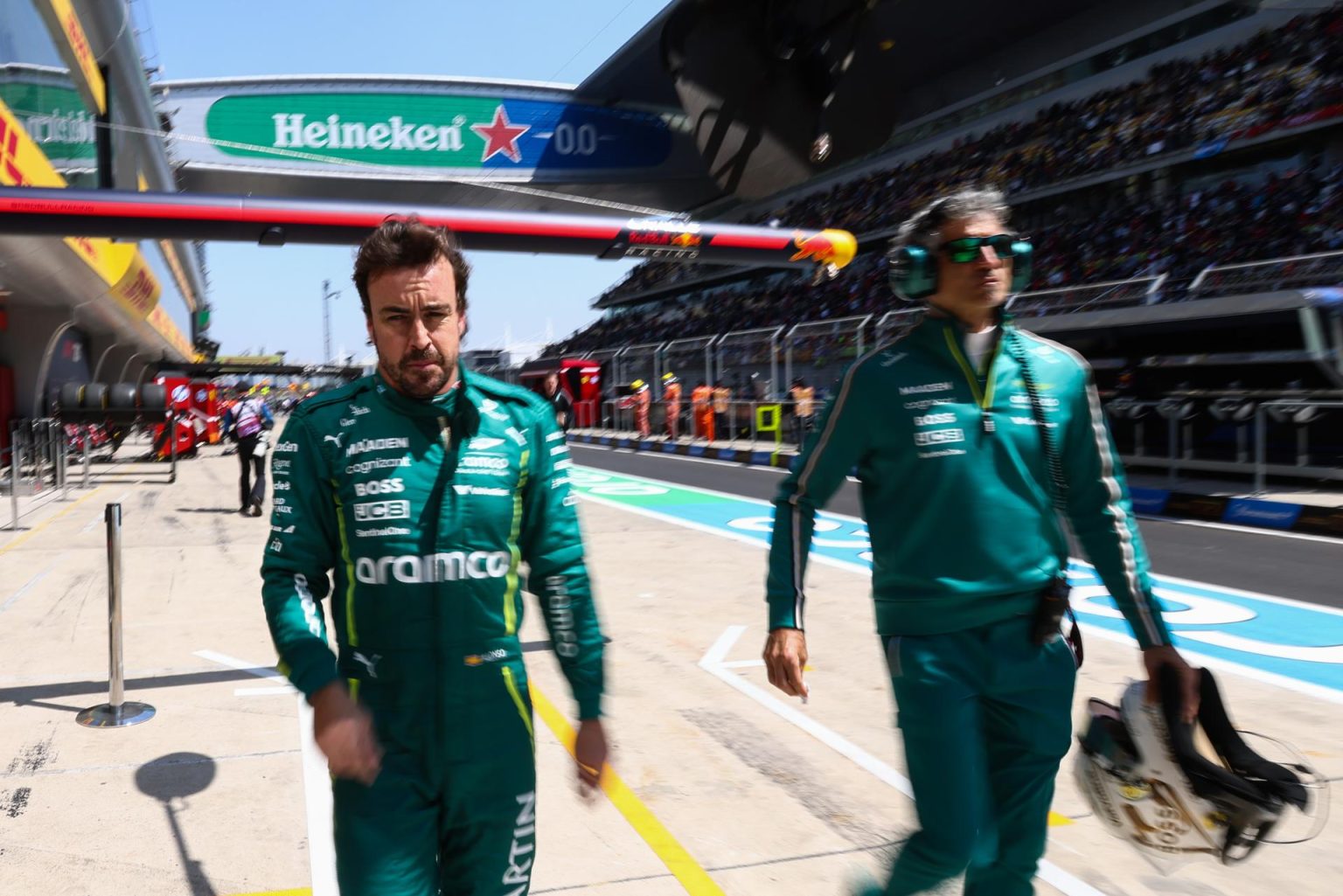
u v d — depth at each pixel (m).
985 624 2.00
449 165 42.12
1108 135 26.97
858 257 35.12
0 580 7.75
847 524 11.02
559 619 1.81
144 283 28.62
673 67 1.73
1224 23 24.83
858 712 4.52
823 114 1.83
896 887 1.99
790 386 20.97
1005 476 2.02
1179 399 13.62
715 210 45.38
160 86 39.44
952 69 33.59
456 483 1.70
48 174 16.27
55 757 3.90
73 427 20.06
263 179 41.25
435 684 1.68
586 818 3.36
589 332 54.38
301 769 3.78
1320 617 6.69
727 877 2.94
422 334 1.65
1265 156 23.64
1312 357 11.42
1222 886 2.88
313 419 1.75
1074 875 2.94
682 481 17.14
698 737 4.19
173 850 3.10
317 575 1.76
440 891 1.82
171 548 9.44
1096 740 2.11
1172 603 7.20
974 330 2.10
